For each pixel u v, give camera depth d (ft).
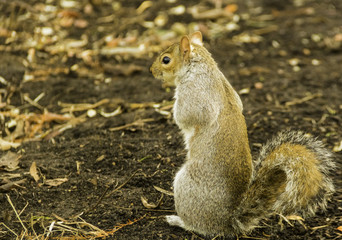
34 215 26.50
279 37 59.21
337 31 61.00
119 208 27.40
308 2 71.51
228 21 62.95
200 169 25.04
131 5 64.85
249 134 37.04
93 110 41.04
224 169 24.79
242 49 55.93
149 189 29.63
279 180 25.07
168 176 30.78
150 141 34.86
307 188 25.07
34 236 24.75
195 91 26.76
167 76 28.63
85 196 28.48
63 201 27.91
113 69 49.01
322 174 25.75
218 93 26.32
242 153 25.04
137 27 58.70
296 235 26.08
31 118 39.04
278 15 66.08
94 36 55.83
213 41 57.52
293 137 26.58
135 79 47.98
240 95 44.60
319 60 53.67
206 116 26.08
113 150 33.30
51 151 33.63
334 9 69.05
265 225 27.02
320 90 45.70
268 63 52.47
